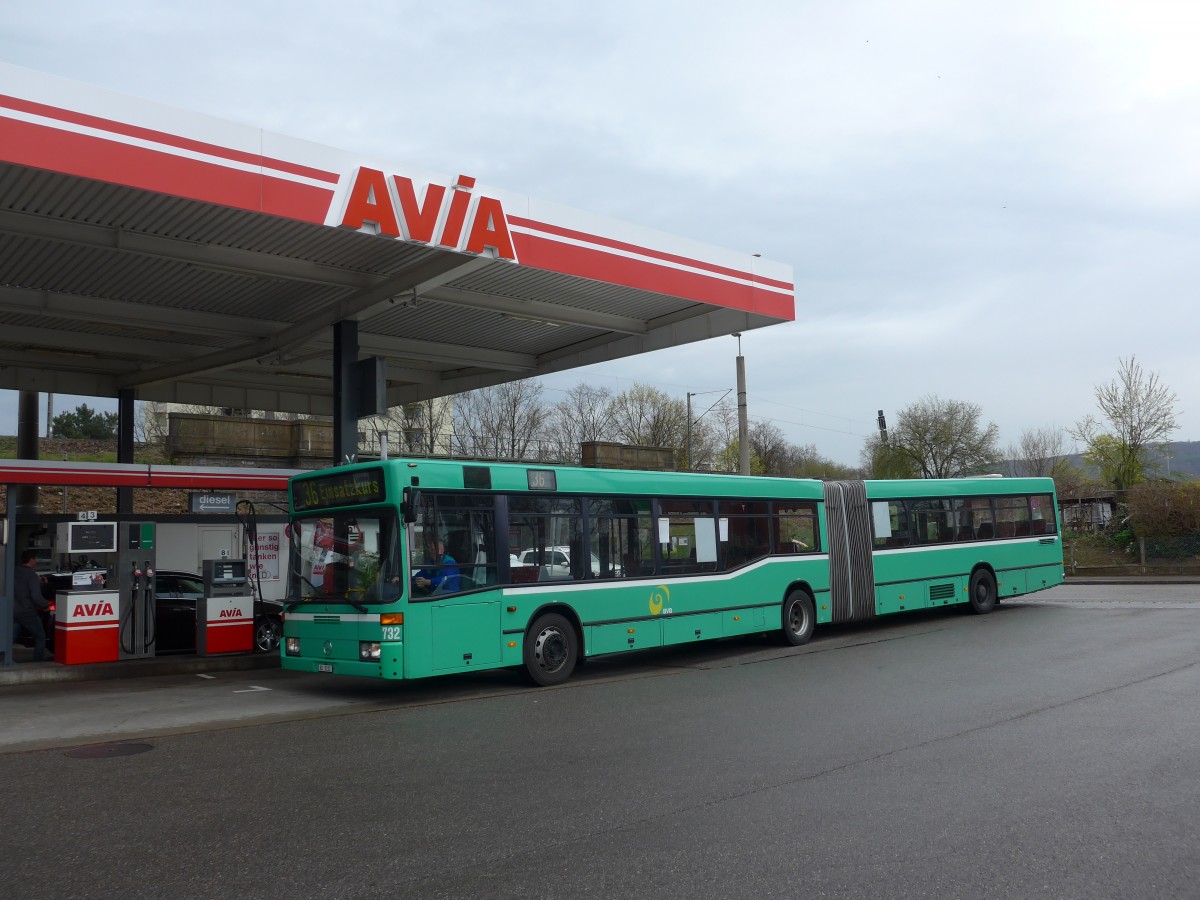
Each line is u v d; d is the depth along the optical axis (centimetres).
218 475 1853
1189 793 682
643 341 2227
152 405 4722
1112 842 576
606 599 1402
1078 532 4116
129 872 541
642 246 1791
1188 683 1161
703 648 1773
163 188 1217
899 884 510
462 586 1234
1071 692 1116
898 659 1460
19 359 2225
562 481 1381
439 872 535
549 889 507
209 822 640
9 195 1284
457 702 1182
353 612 1198
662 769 779
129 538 1603
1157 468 4297
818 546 1794
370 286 1719
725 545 1612
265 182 1303
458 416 4988
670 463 3969
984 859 548
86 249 1505
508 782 743
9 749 911
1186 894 493
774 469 7912
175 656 1633
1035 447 7106
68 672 1451
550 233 1653
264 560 2097
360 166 1390
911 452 6619
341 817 648
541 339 2305
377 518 1211
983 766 770
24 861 563
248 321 1995
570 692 1244
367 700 1227
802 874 527
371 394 1753
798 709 1051
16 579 1498
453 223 1465
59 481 1602
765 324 2045
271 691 1323
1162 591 2792
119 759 852
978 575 2142
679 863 547
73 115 1156
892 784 718
